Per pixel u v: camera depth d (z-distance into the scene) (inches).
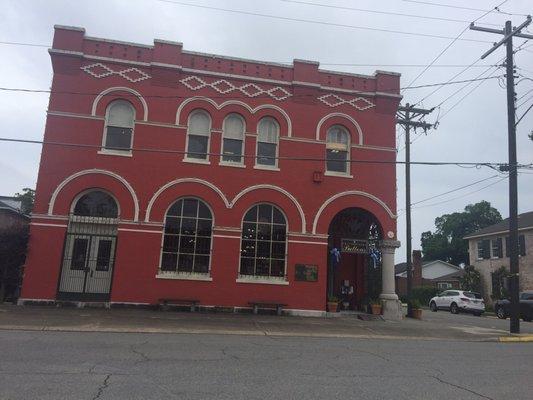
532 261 1439.5
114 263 732.7
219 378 315.3
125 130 772.6
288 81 828.0
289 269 783.7
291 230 792.3
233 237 772.6
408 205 1047.0
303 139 816.9
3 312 619.2
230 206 778.2
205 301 751.1
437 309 1428.4
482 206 2778.1
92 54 770.8
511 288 730.8
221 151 789.9
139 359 370.9
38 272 713.0
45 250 718.5
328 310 797.2
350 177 824.3
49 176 732.0
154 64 778.8
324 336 602.2
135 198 750.5
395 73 858.1
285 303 770.8
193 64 799.7
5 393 258.5
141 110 772.6
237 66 813.9
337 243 858.1
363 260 878.4
